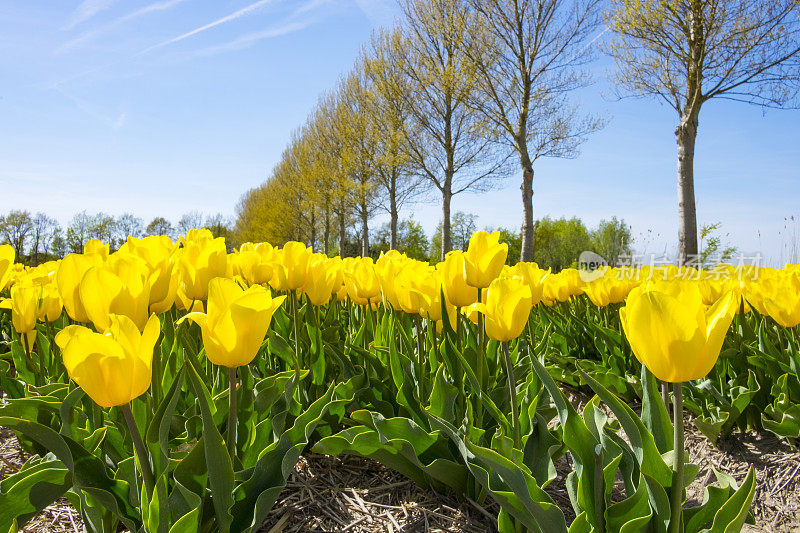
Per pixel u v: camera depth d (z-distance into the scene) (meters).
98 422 1.77
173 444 1.89
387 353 2.53
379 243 51.19
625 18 11.66
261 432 1.91
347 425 2.57
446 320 2.07
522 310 1.59
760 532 2.25
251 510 1.59
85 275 1.31
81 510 1.64
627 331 1.16
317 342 2.44
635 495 1.36
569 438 1.45
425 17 17.22
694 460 2.90
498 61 15.55
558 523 1.40
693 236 11.31
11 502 1.52
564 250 32.91
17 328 2.45
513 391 1.69
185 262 1.94
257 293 1.25
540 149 16.70
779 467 2.66
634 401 3.65
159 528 1.35
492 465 1.47
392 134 20.23
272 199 48.38
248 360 1.32
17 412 1.75
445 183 19.19
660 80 12.16
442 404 2.02
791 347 2.77
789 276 2.78
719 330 1.09
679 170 11.66
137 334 1.14
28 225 44.25
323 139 30.47
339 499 2.13
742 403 2.82
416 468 2.15
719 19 10.80
